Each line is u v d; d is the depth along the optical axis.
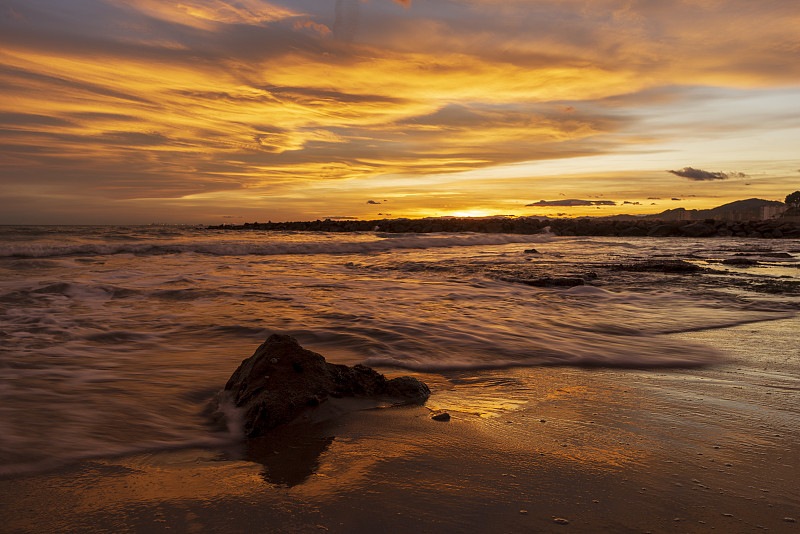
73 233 25.52
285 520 1.84
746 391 3.58
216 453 2.50
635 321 6.18
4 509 1.90
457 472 2.28
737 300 7.71
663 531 1.79
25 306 6.48
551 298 7.88
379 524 1.82
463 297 7.93
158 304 6.93
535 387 3.68
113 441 2.59
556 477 2.23
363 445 2.61
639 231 42.41
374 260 15.59
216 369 3.98
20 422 2.76
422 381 3.78
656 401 3.35
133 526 1.79
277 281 9.75
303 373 3.23
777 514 1.91
